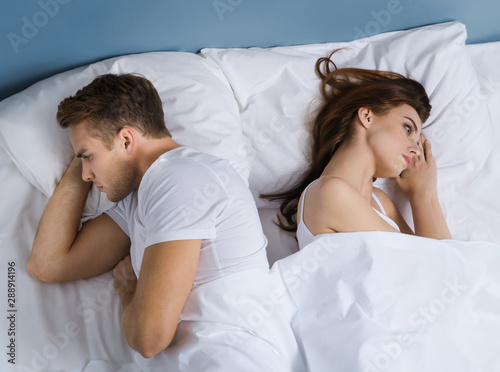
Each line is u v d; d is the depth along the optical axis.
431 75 1.47
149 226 0.97
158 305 0.93
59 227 1.16
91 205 1.22
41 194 1.28
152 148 1.08
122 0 1.34
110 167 1.07
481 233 1.38
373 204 1.36
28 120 1.21
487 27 1.68
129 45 1.42
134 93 1.06
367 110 1.31
